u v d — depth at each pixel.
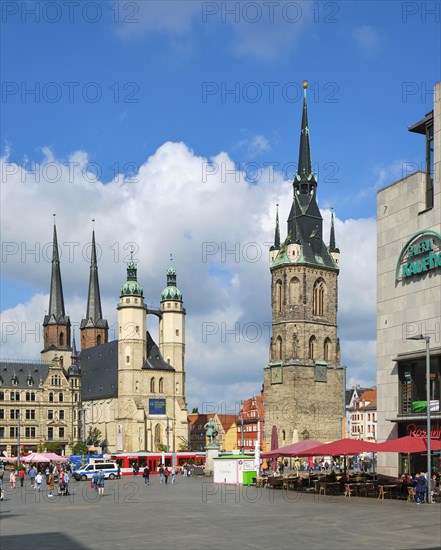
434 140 70.06
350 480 72.38
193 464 147.62
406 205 73.44
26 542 38.94
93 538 40.09
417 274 71.25
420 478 58.12
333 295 185.50
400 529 41.53
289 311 180.75
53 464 128.25
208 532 41.91
